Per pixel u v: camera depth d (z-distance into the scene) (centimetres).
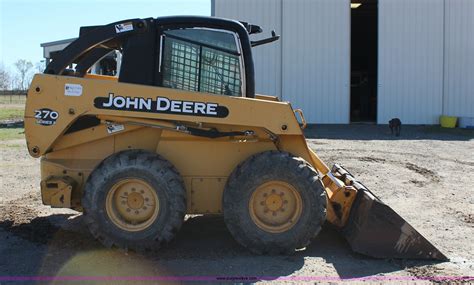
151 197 509
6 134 1839
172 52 544
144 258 516
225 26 553
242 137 538
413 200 805
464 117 2114
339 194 555
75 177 546
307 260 517
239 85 554
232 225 513
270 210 519
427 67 2198
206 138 535
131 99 518
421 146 1471
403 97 2209
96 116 529
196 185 541
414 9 2183
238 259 517
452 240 596
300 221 515
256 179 509
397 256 521
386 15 2189
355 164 1141
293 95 2216
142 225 510
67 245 558
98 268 493
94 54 602
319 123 2214
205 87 551
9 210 714
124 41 546
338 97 2208
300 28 2192
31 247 553
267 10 2191
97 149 547
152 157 511
